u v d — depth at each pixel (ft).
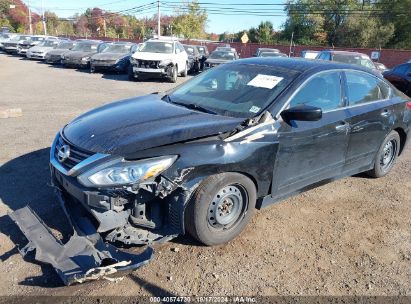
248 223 12.96
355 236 12.89
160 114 12.11
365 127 15.29
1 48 107.65
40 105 31.83
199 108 12.82
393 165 18.63
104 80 52.19
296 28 205.36
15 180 15.37
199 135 10.61
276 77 13.23
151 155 9.89
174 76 53.36
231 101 12.81
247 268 10.73
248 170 11.25
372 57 115.24
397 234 13.23
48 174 16.14
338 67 14.65
